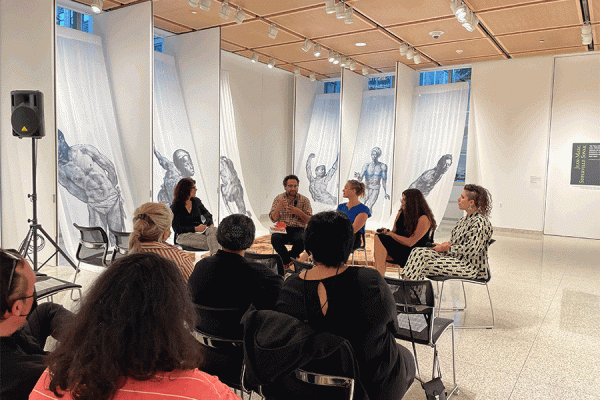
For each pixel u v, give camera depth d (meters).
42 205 5.29
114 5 6.28
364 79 10.88
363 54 8.91
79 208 6.02
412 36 7.59
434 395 2.34
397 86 9.34
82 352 0.77
